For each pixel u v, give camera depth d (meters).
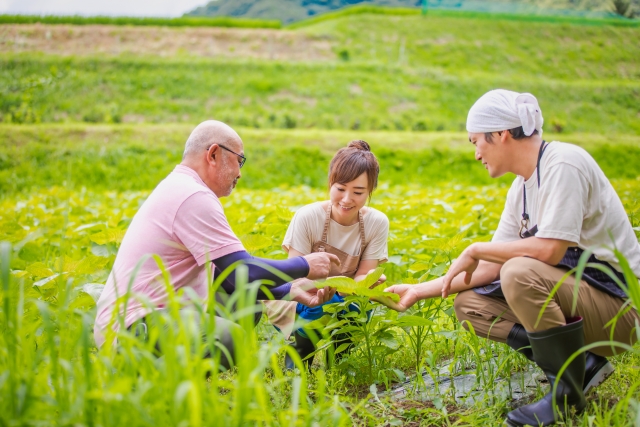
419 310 2.71
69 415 1.46
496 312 2.38
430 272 2.70
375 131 21.00
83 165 16.42
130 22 27.55
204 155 2.61
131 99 21.70
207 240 2.40
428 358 2.41
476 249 2.24
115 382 1.54
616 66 26.19
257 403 1.74
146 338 2.18
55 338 1.90
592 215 2.14
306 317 2.75
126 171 16.34
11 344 1.70
